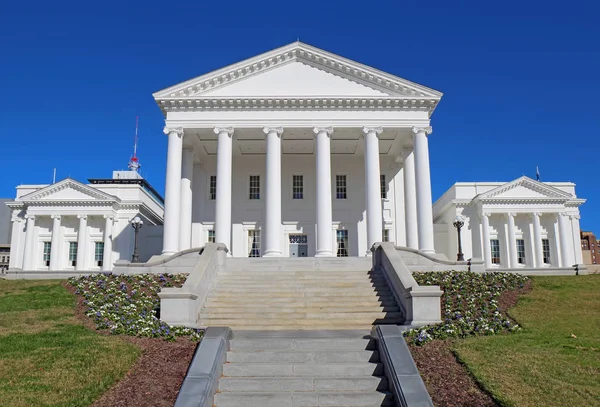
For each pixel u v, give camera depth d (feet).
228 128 119.85
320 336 48.60
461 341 46.75
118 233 176.76
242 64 122.31
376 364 39.52
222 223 115.75
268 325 59.21
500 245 176.96
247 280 75.66
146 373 38.86
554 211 175.52
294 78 123.34
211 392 34.63
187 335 49.34
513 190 176.14
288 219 138.82
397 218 139.23
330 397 35.29
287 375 38.68
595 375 38.55
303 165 141.79
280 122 120.16
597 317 59.88
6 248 255.91
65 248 178.50
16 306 63.62
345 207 140.05
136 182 218.18
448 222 185.78
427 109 121.49
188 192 127.54
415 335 47.83
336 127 120.26
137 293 70.38
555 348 45.32
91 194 176.55
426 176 118.01
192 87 121.29
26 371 39.17
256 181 141.69
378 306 64.80
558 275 92.12
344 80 123.13
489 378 37.22
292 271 81.25
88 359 41.47
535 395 34.65
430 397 33.71
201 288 64.54
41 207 177.37
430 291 56.08
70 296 68.80
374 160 118.42
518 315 60.64
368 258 89.56
